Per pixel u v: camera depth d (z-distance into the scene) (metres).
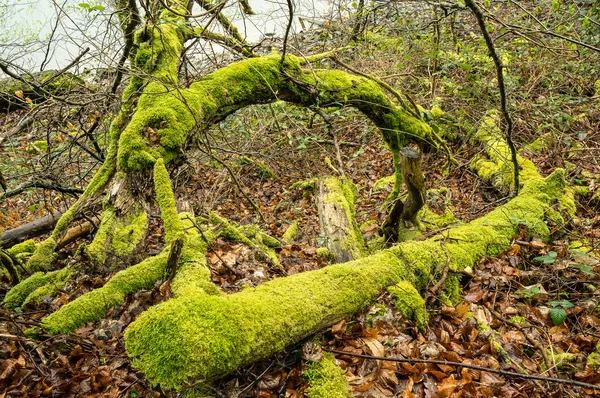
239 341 2.36
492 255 3.98
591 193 5.17
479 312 3.33
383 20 8.01
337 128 8.16
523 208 4.47
